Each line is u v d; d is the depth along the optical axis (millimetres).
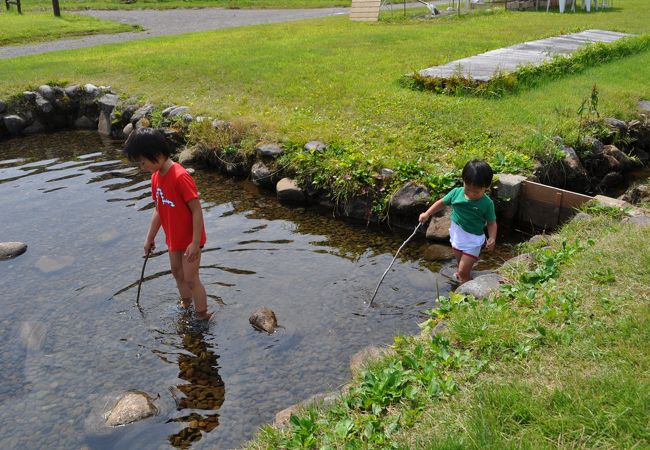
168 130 6203
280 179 5074
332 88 6828
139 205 4793
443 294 3395
